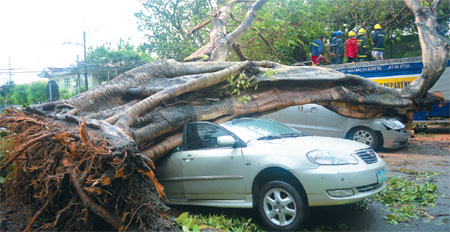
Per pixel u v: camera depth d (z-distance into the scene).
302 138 5.09
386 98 9.42
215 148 5.04
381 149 10.10
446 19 17.12
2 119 4.52
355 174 4.15
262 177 4.64
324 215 4.88
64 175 3.79
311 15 16.48
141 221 3.73
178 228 4.02
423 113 12.60
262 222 4.75
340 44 14.60
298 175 4.18
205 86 6.98
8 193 4.42
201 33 17.20
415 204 5.11
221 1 16.61
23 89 35.84
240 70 7.68
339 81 8.84
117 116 5.61
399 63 11.98
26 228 3.63
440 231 4.10
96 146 3.49
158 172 5.54
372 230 4.25
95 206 3.59
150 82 7.27
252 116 8.02
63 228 3.82
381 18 18.34
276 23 14.87
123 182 3.77
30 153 4.23
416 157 8.83
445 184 6.07
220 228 4.39
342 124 9.98
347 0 18.02
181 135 6.41
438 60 9.90
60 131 3.86
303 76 8.40
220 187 4.84
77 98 6.39
